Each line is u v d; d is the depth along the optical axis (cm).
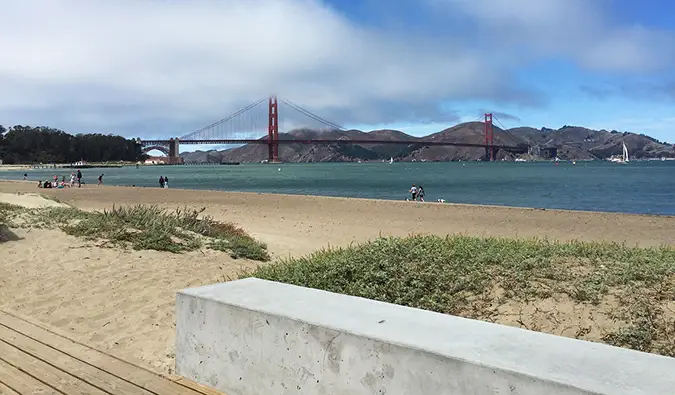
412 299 470
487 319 428
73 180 4334
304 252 1130
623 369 202
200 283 720
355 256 596
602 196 3716
